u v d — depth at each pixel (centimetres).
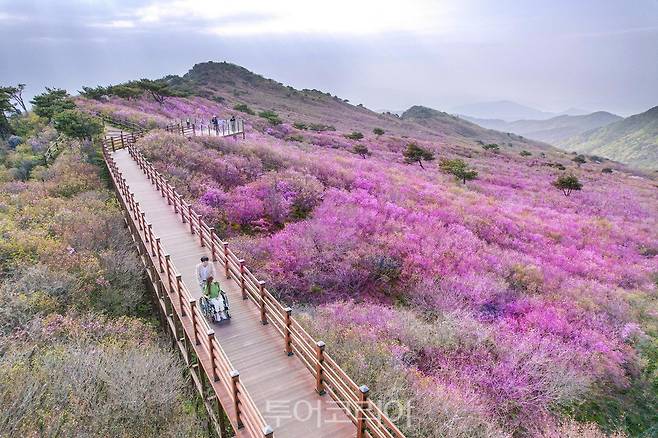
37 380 849
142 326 1270
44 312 1159
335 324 1307
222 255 1281
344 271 1686
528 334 1405
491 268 1888
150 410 908
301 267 1694
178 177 2241
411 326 1347
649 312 1702
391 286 1719
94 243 1598
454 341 1299
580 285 1844
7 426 736
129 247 1689
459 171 3872
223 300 1052
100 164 2494
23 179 2433
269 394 813
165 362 1018
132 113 4194
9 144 3173
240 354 930
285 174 2603
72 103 3834
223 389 841
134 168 2352
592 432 1050
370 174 3166
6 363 867
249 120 5584
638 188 4681
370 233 2039
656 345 1483
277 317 968
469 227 2400
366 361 1112
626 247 2547
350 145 5059
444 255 1912
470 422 983
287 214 2183
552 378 1202
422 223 2288
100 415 837
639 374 1352
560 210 3266
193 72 12544
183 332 1170
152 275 1472
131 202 1727
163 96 5759
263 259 1727
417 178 3516
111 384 895
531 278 1848
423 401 995
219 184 2336
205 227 1391
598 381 1296
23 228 1606
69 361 929
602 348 1390
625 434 1133
